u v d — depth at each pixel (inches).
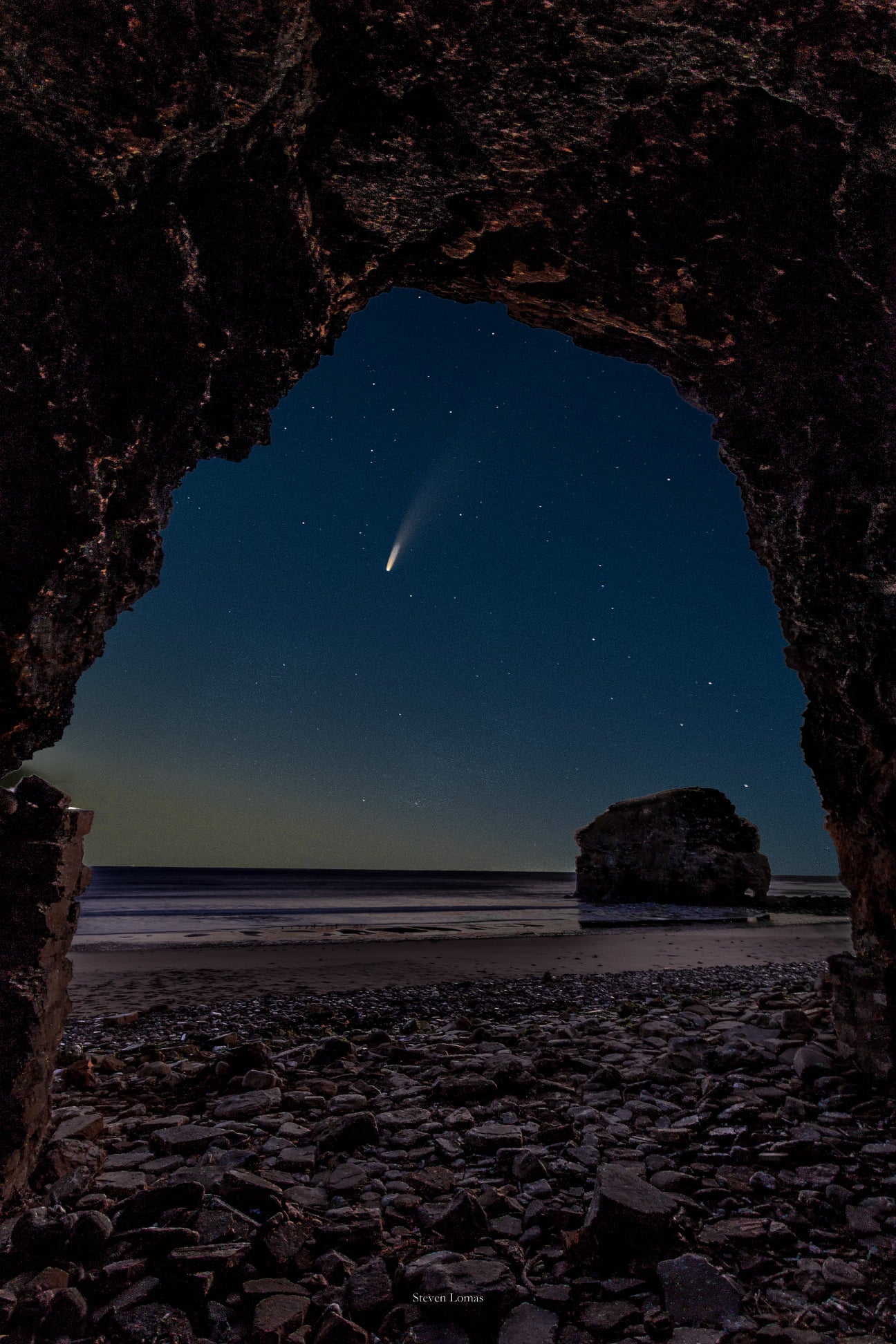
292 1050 228.4
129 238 111.5
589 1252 110.9
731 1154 145.1
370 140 127.9
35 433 109.7
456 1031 259.1
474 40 110.0
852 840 193.9
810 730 202.1
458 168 134.0
